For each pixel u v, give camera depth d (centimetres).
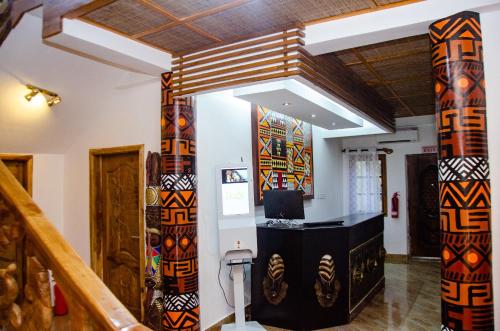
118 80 417
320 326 431
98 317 99
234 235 393
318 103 488
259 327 409
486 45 242
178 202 365
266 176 548
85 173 467
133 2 256
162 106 372
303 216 440
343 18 289
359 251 496
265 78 317
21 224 125
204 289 419
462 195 233
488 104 240
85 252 468
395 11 269
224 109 464
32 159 462
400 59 410
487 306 230
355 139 858
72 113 437
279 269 435
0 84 361
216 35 318
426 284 625
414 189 816
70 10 262
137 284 429
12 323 133
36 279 121
